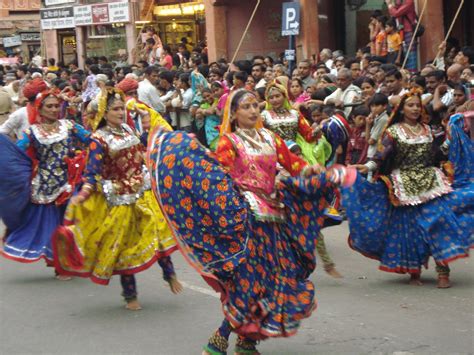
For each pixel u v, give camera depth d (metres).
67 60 27.61
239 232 5.19
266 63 15.03
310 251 5.46
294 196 5.47
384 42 14.52
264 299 5.25
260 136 5.57
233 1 19.31
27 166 7.85
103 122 6.88
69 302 7.31
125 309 6.98
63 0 26.33
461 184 7.47
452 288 7.24
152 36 20.92
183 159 5.28
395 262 7.32
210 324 6.46
